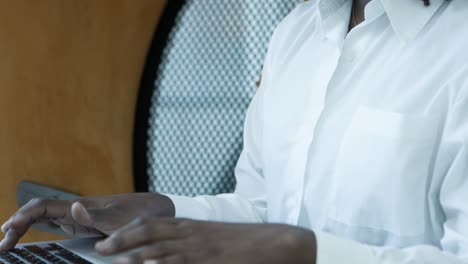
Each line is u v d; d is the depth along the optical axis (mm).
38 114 1934
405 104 1003
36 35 1897
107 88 1939
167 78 1979
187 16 1952
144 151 2002
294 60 1235
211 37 1977
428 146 968
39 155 1952
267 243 694
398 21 1060
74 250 954
